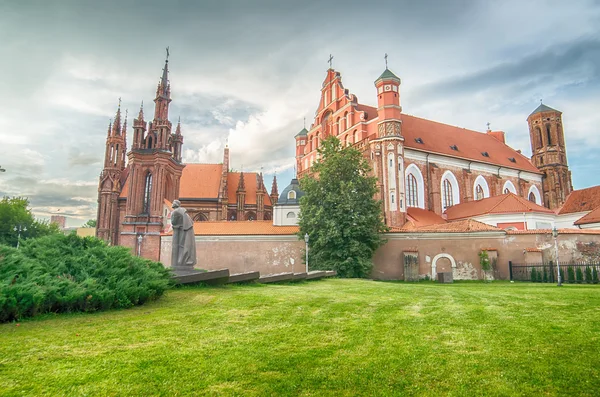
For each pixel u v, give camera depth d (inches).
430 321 386.3
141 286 465.7
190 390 217.0
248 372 243.0
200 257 1684.3
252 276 746.8
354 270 1400.1
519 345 298.5
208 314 411.5
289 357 270.4
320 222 1444.4
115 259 499.2
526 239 1387.8
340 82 2381.9
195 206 2763.3
